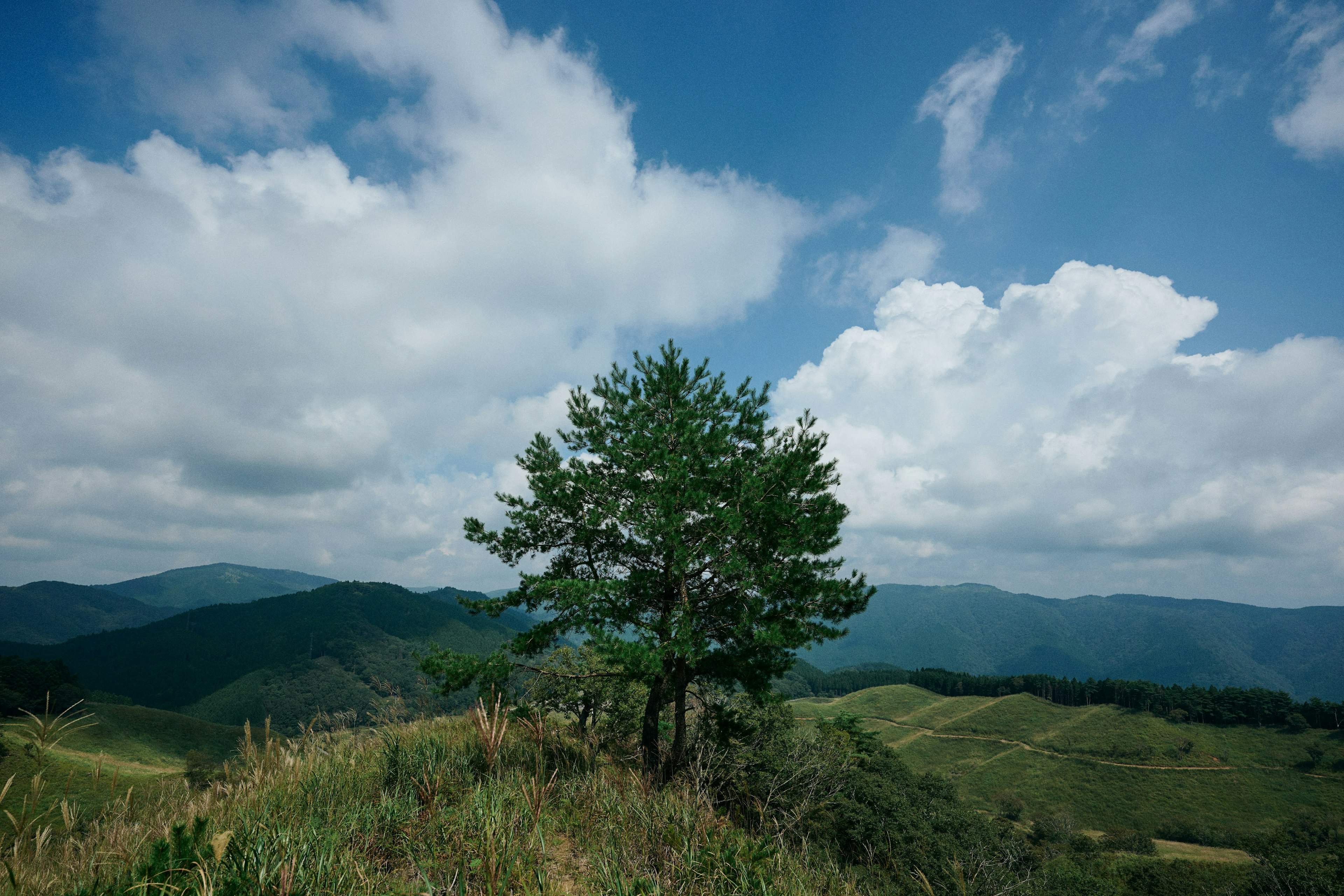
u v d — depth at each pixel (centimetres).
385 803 598
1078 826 11512
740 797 788
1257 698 15350
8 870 418
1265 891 5316
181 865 397
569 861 561
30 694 7556
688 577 1471
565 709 1364
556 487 1486
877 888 641
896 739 17812
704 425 1546
